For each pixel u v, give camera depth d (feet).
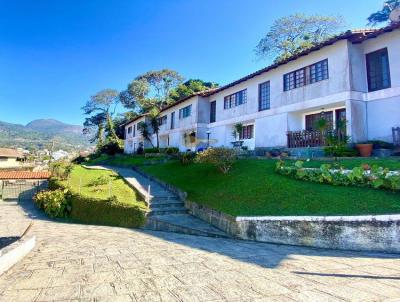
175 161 75.15
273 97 62.34
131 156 122.21
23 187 85.05
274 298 12.22
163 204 44.11
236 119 75.05
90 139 220.64
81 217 50.93
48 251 22.89
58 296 12.82
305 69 55.36
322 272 15.93
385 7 107.76
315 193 29.53
